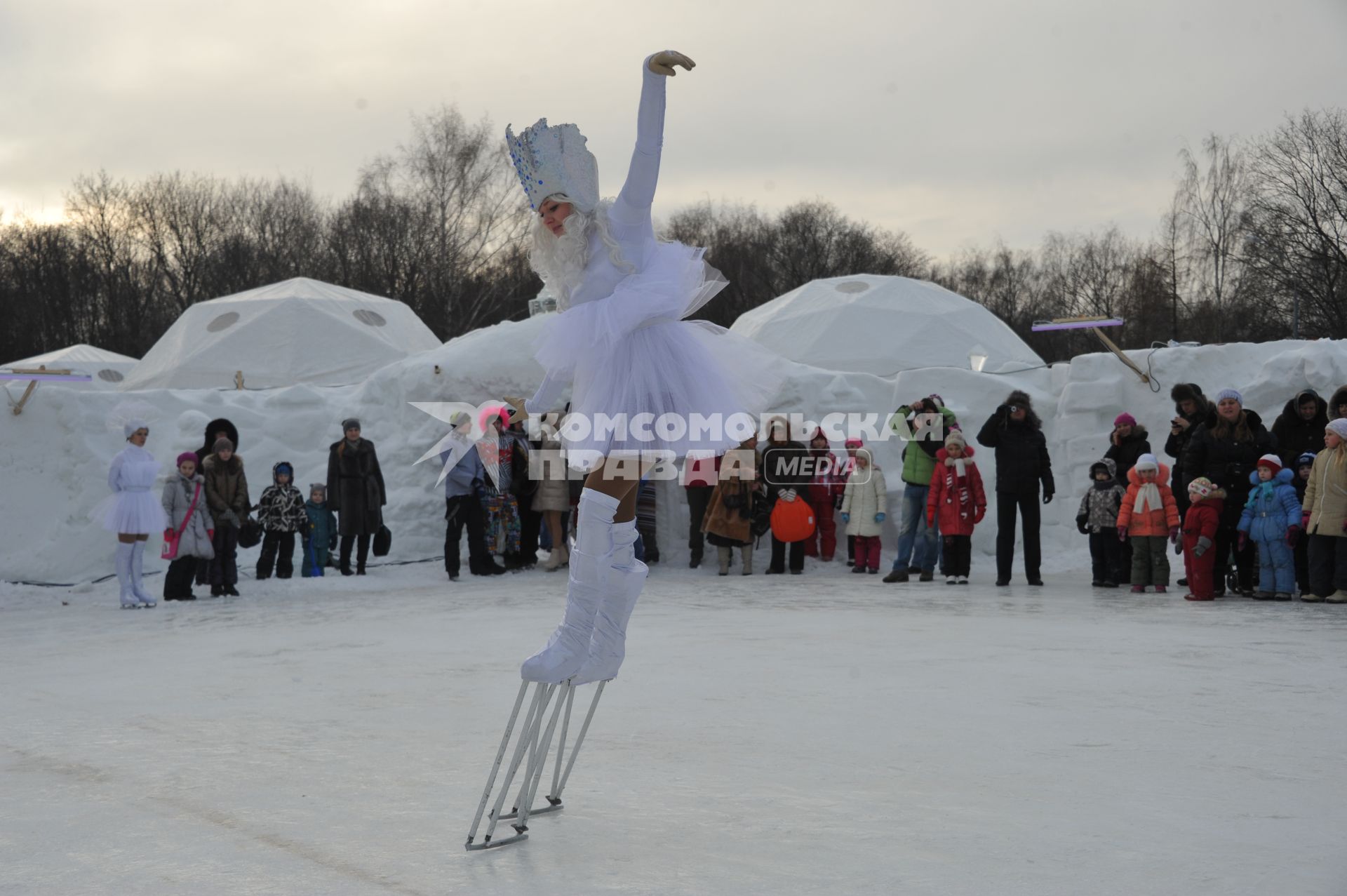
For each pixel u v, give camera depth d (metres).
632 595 3.20
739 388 3.43
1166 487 11.59
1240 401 11.18
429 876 2.73
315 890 2.63
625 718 4.82
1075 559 15.38
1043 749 4.09
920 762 3.90
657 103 3.12
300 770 3.94
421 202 46.28
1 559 14.44
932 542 13.11
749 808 3.32
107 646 8.51
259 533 13.02
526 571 14.95
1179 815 3.19
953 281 63.22
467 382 16.28
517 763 2.99
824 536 15.38
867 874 2.69
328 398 17.03
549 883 2.66
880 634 7.99
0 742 4.63
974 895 2.54
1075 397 15.96
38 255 54.78
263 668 6.86
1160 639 7.55
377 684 6.03
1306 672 5.99
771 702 5.16
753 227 60.72
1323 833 3.02
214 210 55.75
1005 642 7.45
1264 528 10.68
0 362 54.31
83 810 3.42
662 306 3.10
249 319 26.45
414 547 15.69
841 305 24.72
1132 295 46.06
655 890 2.60
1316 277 34.09
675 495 15.98
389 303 29.50
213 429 13.31
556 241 3.23
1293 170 34.00
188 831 3.17
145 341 54.91
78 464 14.85
